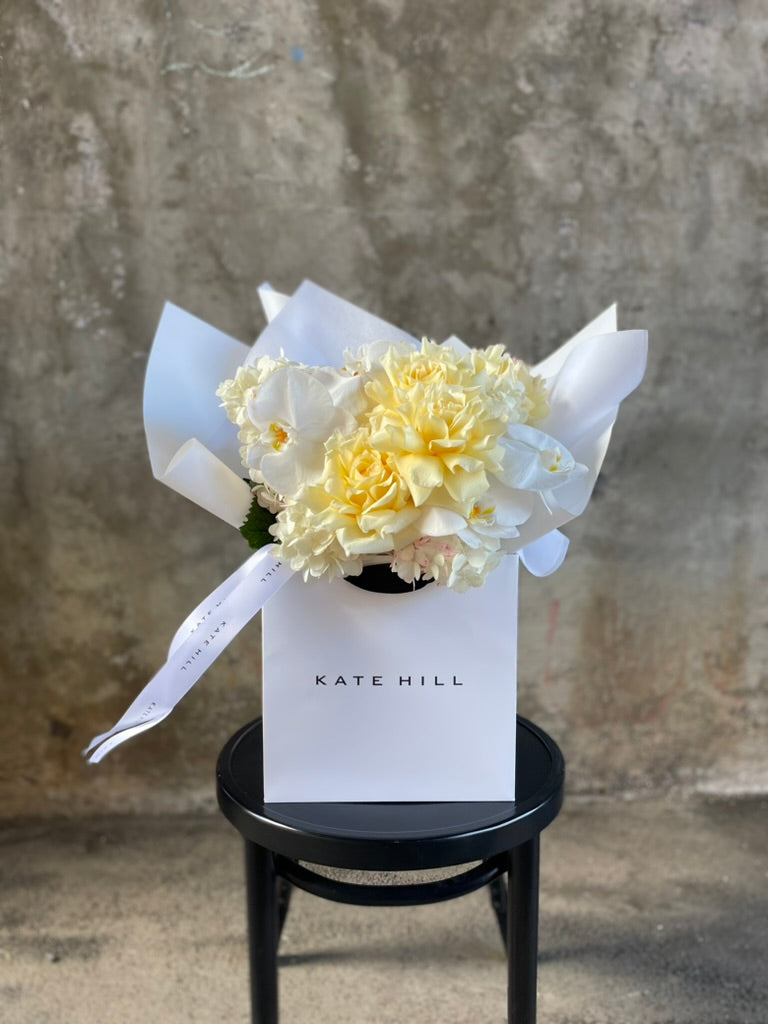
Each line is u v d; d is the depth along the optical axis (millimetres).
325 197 1649
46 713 1806
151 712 1008
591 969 1453
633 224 1682
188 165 1627
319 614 1004
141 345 1681
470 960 1482
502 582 1001
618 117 1646
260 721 1247
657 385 1739
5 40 1577
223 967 1456
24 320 1661
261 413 925
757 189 1681
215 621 1000
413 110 1628
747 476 1784
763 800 1880
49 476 1715
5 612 1762
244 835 1029
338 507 895
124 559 1754
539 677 1845
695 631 1838
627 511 1784
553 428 1008
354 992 1415
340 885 1068
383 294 1686
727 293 1713
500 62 1620
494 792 1036
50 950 1487
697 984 1422
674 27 1623
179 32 1588
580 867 1683
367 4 1593
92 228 1639
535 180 1660
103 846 1750
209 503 1021
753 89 1648
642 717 1869
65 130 1606
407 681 1016
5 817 1831
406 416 888
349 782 1032
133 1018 1359
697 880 1646
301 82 1612
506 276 1689
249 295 1674
